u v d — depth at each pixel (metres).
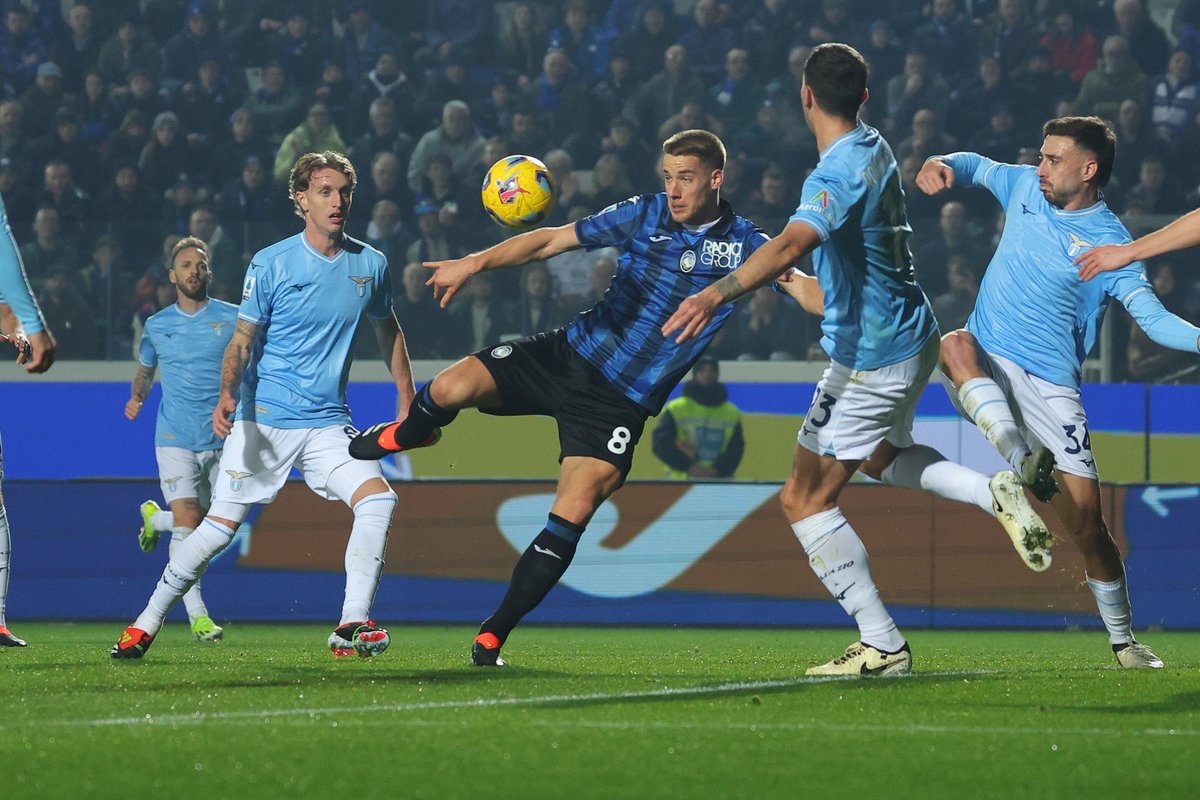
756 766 11.16
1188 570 36.03
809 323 46.12
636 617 36.91
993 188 21.42
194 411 29.50
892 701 15.20
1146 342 43.53
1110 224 20.17
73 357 47.56
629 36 58.84
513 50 59.09
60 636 31.31
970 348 19.58
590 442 18.92
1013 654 26.02
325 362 22.28
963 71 56.88
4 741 12.04
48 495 37.22
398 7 60.38
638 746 11.99
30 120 57.19
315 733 12.57
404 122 57.12
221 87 58.00
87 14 59.47
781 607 36.62
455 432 43.78
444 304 18.81
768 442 43.91
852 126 16.80
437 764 11.09
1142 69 55.75
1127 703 15.14
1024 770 11.09
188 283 29.42
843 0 58.03
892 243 16.91
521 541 37.09
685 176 18.45
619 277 18.94
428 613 37.03
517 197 20.28
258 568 37.03
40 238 47.84
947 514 36.09
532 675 18.36
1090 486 20.34
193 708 14.39
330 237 22.36
